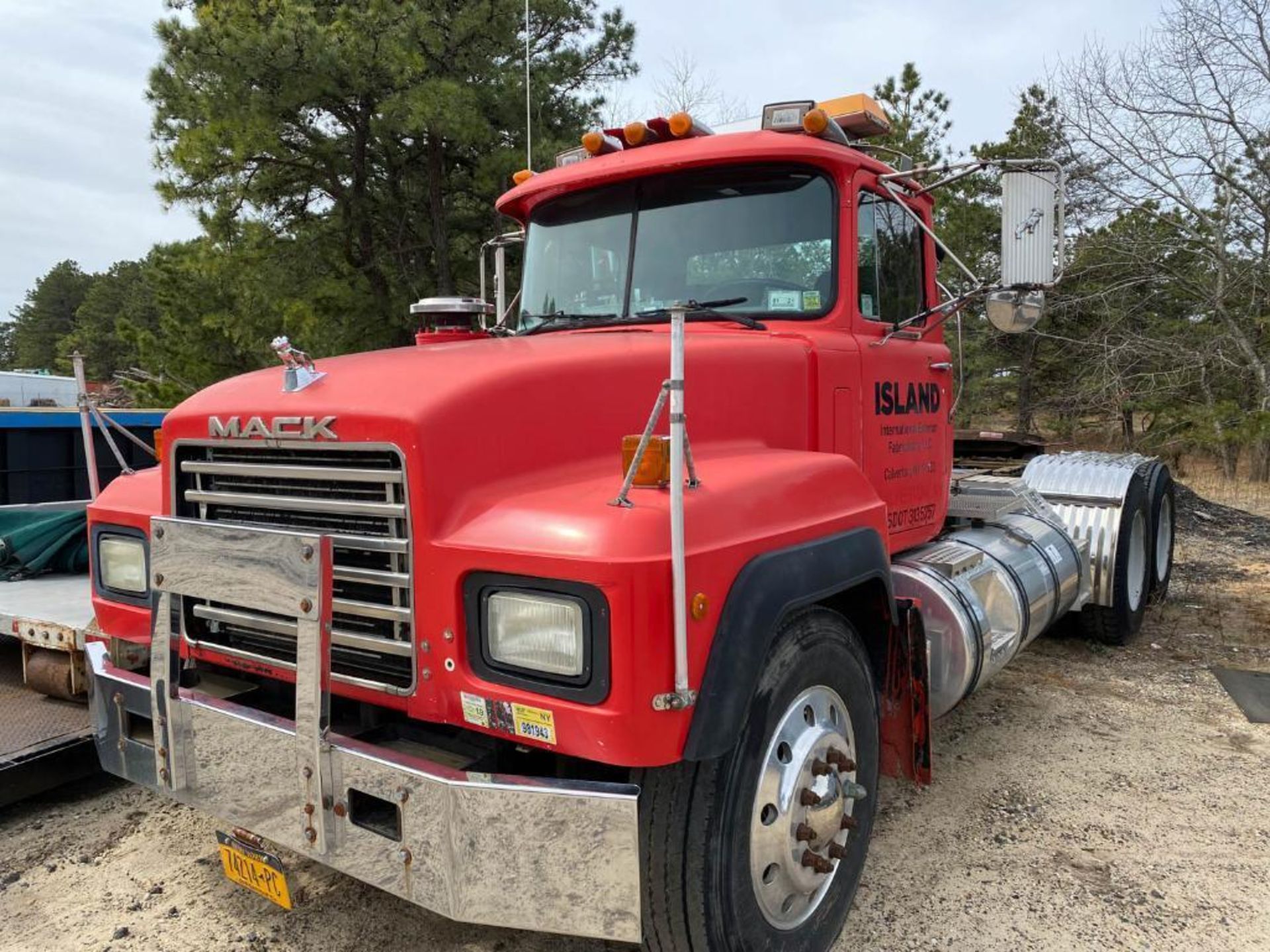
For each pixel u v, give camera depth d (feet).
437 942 9.62
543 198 13.35
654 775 7.71
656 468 7.50
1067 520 19.84
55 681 14.12
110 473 23.08
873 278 12.46
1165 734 15.25
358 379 8.30
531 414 8.07
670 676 6.87
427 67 47.34
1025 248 11.08
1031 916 10.02
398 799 7.23
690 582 7.06
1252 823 12.11
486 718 7.33
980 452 28.60
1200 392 57.06
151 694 8.81
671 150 12.01
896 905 10.23
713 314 11.51
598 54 55.21
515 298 14.10
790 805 8.34
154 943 9.61
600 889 6.93
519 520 7.36
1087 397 58.65
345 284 50.16
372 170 54.65
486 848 7.00
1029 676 18.37
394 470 7.56
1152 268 57.21
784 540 8.32
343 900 10.39
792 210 11.75
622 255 12.46
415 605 7.57
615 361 8.88
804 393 10.90
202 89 44.60
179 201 48.93
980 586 13.55
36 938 9.73
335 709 9.57
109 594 10.62
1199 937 9.62
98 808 12.91
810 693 8.87
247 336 50.34
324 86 45.01
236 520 8.83
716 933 7.70
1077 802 12.75
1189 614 23.31
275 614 8.64
